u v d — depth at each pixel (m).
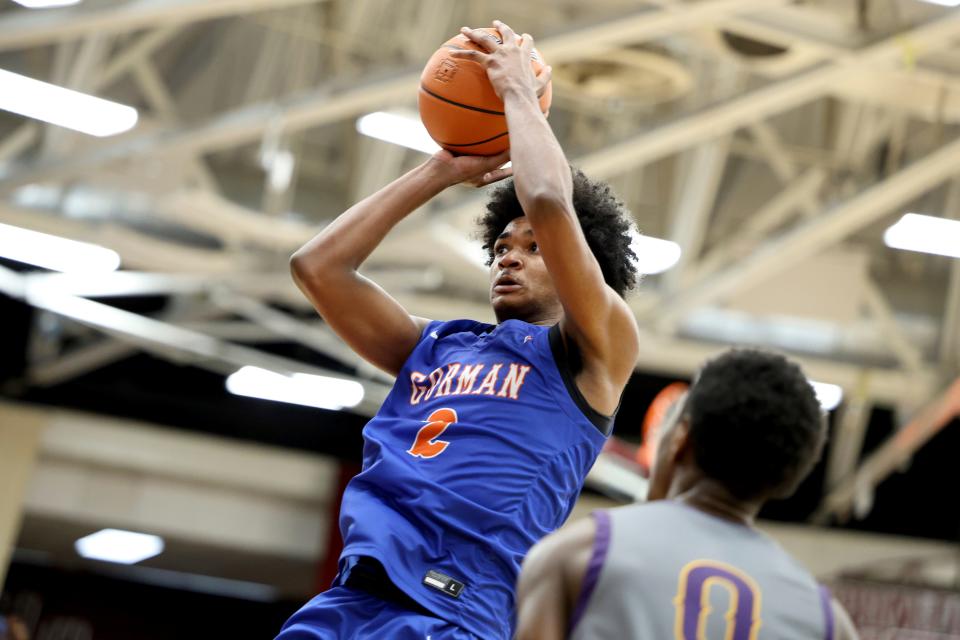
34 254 21.83
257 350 28.62
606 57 17.42
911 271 24.52
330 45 20.20
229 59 21.03
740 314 23.44
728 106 17.56
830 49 16.02
